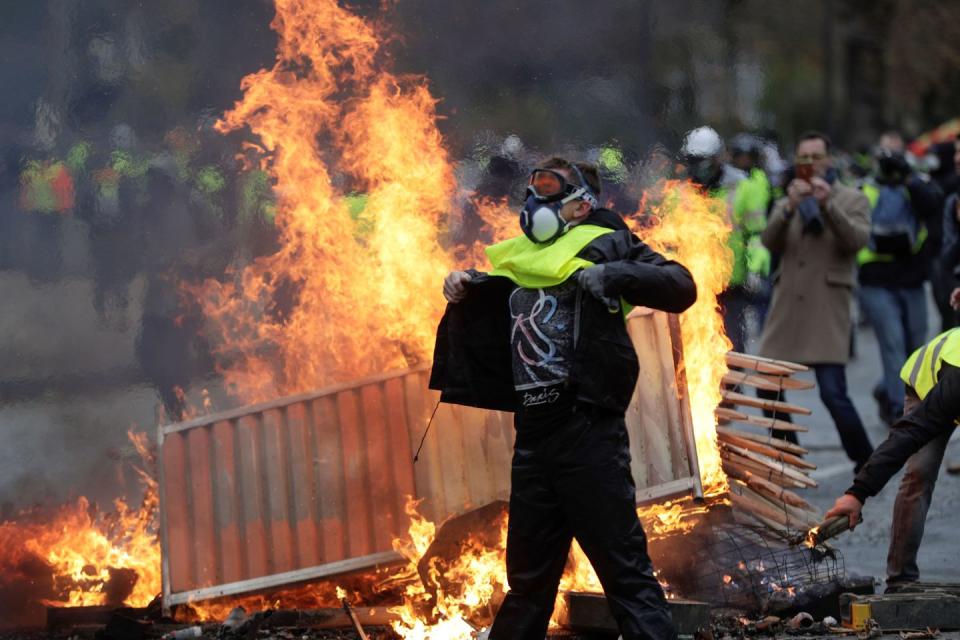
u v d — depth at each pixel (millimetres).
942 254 37531
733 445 22062
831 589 20203
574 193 16641
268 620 19719
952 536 26266
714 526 20969
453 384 17016
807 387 22219
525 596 16578
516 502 16422
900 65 109875
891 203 37031
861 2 109500
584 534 15961
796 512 21516
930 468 20422
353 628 19844
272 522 21812
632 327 20719
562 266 16031
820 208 30016
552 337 16062
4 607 22562
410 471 21406
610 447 15891
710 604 19406
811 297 30297
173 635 19609
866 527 27750
